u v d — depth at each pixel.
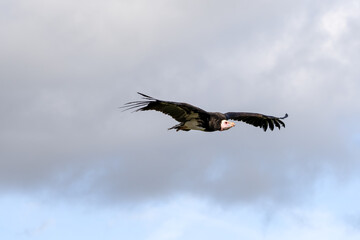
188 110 22.16
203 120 22.73
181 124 22.72
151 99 21.06
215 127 23.00
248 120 25.22
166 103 21.50
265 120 25.45
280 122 25.47
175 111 22.16
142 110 21.50
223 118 23.25
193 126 22.80
